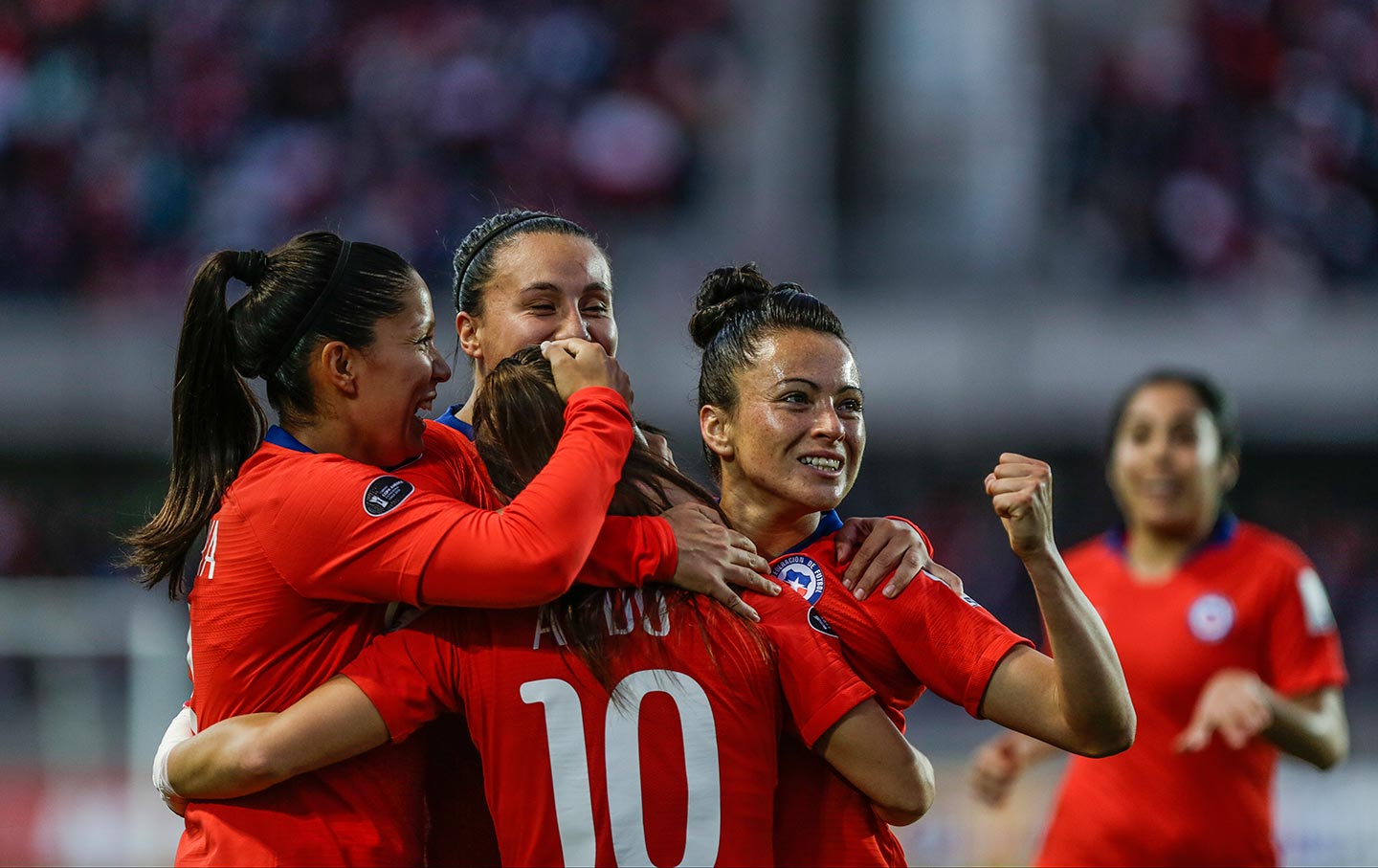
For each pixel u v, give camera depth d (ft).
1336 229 150.61
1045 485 27.17
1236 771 47.93
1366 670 128.98
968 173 153.58
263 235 147.02
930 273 147.54
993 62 154.10
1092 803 49.06
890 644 29.19
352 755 27.55
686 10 158.61
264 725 27.55
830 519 31.40
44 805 81.82
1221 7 158.61
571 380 29.14
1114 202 149.59
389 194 149.79
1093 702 27.04
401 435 30.25
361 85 154.71
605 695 27.12
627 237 147.23
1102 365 136.26
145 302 134.82
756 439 29.58
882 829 29.40
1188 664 49.08
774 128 154.92
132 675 93.15
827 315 30.25
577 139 152.56
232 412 30.73
